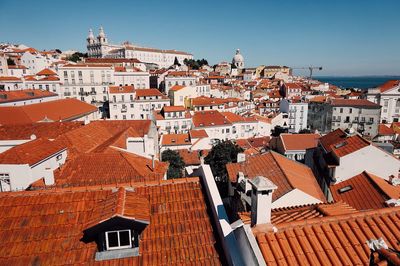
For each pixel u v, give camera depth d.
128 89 89.75
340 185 25.98
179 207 10.73
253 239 8.11
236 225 9.53
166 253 9.24
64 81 98.31
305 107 93.62
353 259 8.52
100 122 39.19
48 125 34.41
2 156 21.06
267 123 84.38
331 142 31.56
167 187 11.58
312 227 9.56
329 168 27.91
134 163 23.31
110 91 87.62
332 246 8.95
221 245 9.55
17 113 45.78
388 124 84.44
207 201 11.03
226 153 46.53
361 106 77.25
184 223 10.16
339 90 156.75
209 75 169.88
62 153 25.36
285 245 8.88
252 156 29.88
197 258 9.16
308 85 160.12
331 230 9.51
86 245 9.26
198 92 116.25
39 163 21.89
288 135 45.22
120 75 108.19
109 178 20.69
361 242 9.05
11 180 20.75
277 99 130.00
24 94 68.19
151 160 26.16
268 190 9.20
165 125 78.06
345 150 27.89
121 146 28.03
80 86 99.00
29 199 10.52
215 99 97.69
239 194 23.69
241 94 136.25
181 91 96.12
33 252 8.97
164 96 93.44
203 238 9.73
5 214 9.98
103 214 9.30
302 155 42.50
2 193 10.64
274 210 16.19
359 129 78.06
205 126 74.75
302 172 26.31
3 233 9.41
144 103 89.94
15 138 31.19
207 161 47.69
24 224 9.70
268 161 26.81
